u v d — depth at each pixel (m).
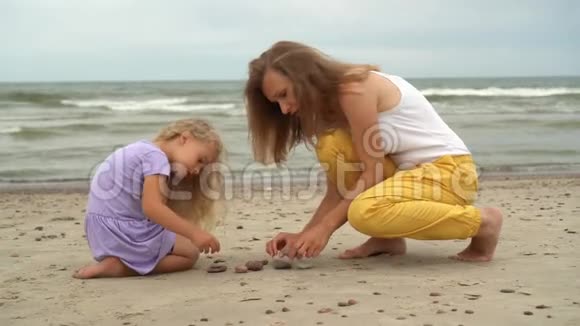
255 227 4.72
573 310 2.46
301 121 3.36
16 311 2.65
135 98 23.94
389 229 3.18
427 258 3.50
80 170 9.66
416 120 3.29
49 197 7.04
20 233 4.64
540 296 2.66
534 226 4.48
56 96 22.72
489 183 7.68
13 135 13.68
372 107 3.22
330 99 3.24
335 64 3.23
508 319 2.36
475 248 3.40
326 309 2.51
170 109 20.69
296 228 4.67
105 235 3.22
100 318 2.52
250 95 3.37
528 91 27.00
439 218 3.16
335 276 3.10
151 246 3.21
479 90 27.11
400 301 2.62
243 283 2.99
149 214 3.17
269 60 3.21
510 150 11.63
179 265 3.28
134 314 2.56
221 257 3.66
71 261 3.63
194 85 36.09
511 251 3.63
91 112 19.45
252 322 2.39
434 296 2.69
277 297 2.73
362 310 2.50
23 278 3.22
